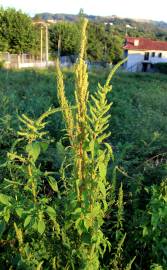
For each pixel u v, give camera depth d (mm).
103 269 2350
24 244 2154
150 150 4332
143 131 5512
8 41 35438
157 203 2477
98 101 1784
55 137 5008
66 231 2213
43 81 13805
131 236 2629
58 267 2211
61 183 3219
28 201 2064
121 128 5934
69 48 41219
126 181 3250
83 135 1810
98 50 47969
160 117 7277
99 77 18328
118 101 9648
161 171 3510
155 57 50969
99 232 2037
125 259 2549
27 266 2035
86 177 1888
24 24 35750
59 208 2377
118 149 4301
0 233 2039
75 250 2082
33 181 2043
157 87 16766
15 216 2367
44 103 7387
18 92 10180
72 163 2225
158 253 2453
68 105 1930
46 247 2229
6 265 2311
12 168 2637
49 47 42188
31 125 1895
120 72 26500
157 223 2424
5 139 4086
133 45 51375
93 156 1796
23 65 28875
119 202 2539
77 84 1729
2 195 1987
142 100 11062
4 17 35156
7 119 4273
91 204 1929
